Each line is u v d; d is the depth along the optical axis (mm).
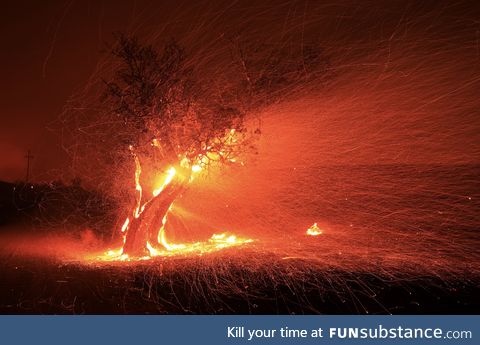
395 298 9938
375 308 9344
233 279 11648
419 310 9156
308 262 13352
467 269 12258
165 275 12180
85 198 23984
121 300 10117
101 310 9430
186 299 10148
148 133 14664
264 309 9438
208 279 11688
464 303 9539
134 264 13758
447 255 14164
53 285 11406
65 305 9781
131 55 14336
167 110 14539
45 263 14328
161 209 15281
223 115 14688
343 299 9938
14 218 25234
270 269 12562
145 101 14336
